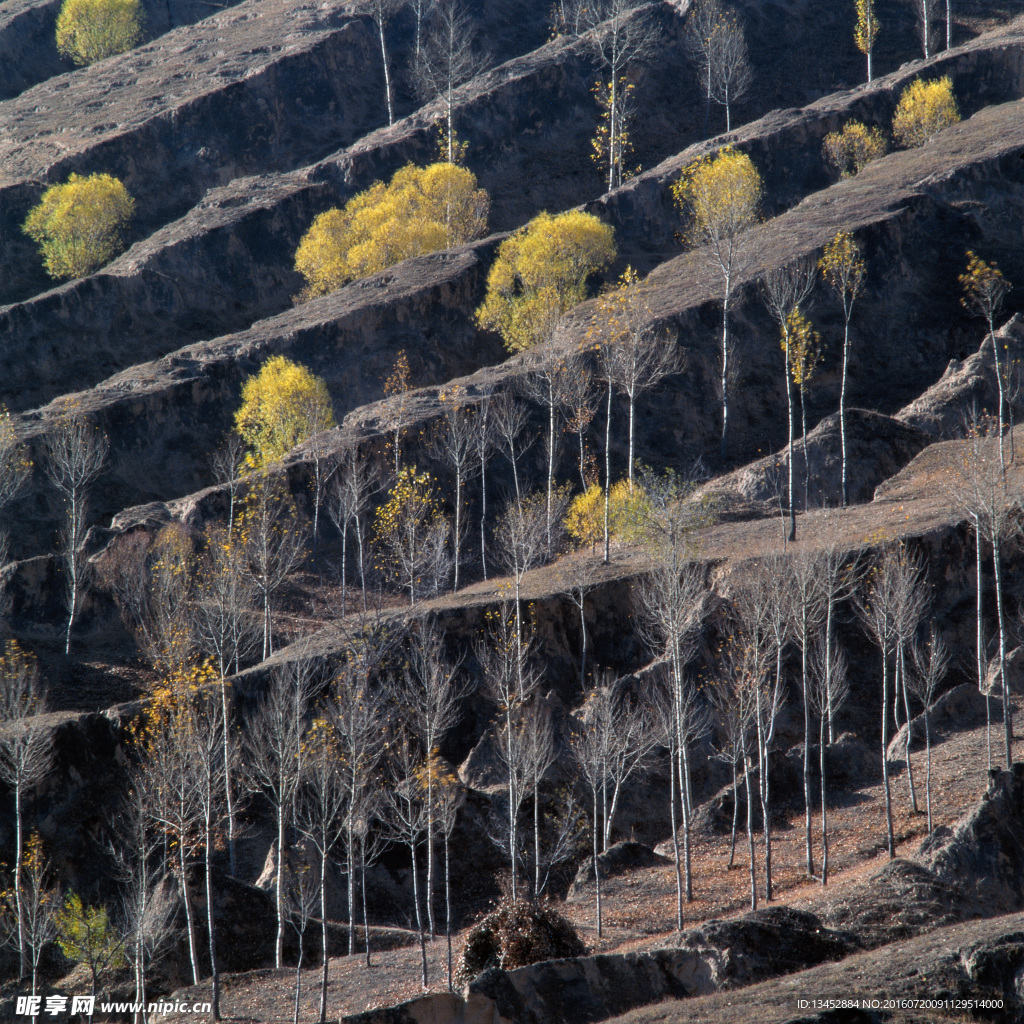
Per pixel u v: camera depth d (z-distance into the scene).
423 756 67.62
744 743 53.59
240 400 126.75
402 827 57.31
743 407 110.81
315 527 100.00
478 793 62.88
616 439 108.81
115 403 119.75
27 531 107.56
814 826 56.69
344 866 59.06
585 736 65.25
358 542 99.12
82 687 81.38
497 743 68.25
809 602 57.78
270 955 51.81
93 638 88.31
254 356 128.75
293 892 56.31
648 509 73.75
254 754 64.56
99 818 67.06
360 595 95.19
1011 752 54.94
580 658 75.69
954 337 111.25
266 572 85.31
